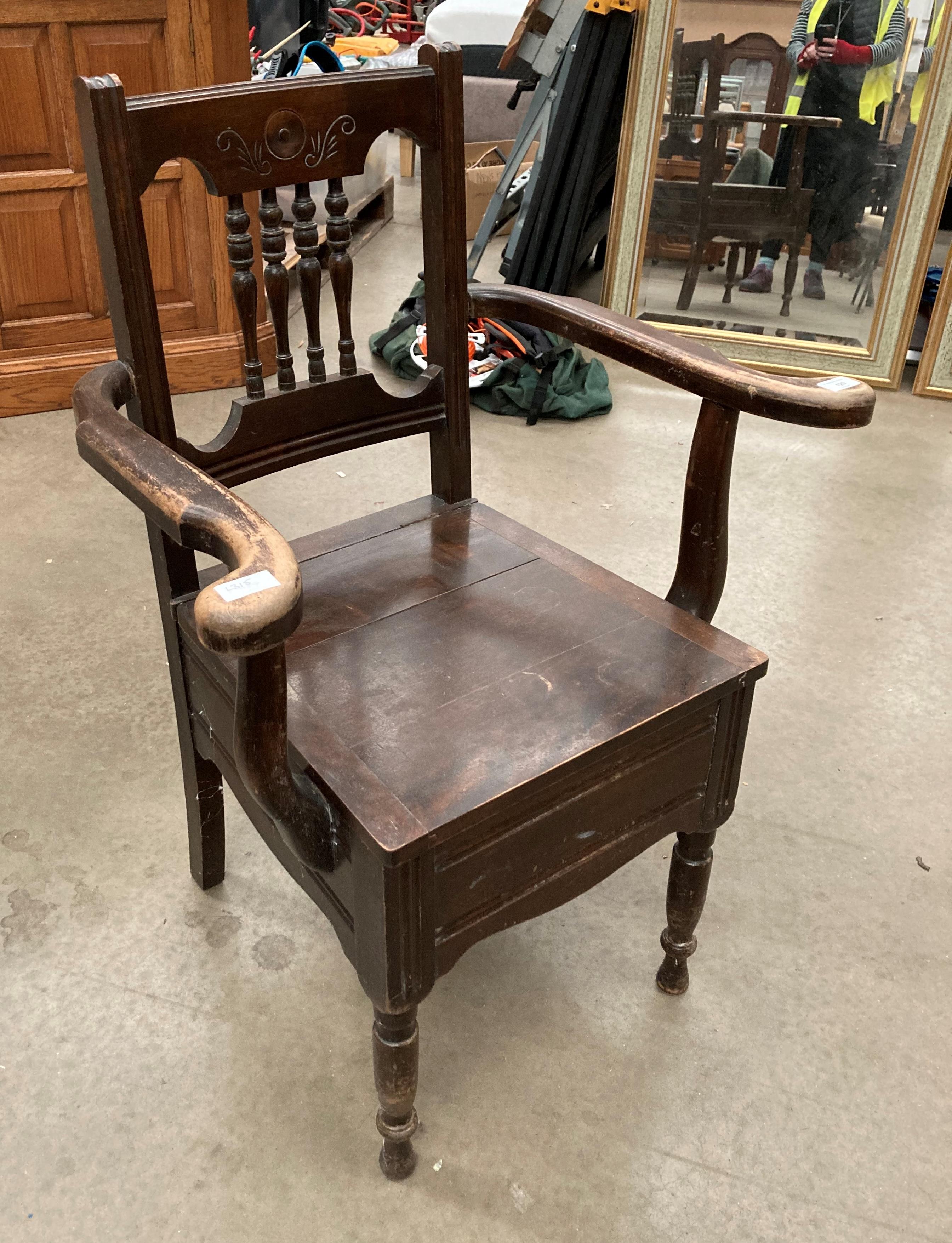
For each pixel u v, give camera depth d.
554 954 1.42
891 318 3.00
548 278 3.36
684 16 2.86
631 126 3.02
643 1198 1.14
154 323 1.06
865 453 2.73
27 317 2.68
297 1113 1.22
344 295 1.22
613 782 1.04
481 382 2.84
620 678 1.06
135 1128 1.19
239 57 2.59
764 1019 1.34
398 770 0.94
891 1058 1.30
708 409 1.15
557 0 3.07
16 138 2.47
